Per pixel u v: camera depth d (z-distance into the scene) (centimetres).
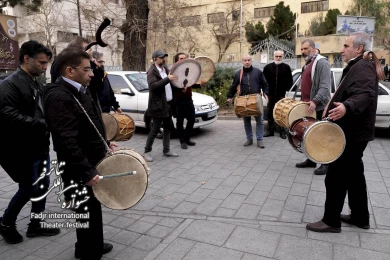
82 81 241
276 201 411
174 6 1656
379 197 416
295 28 3041
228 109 1156
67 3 2541
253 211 384
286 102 532
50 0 2333
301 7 3375
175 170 541
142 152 658
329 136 312
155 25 1593
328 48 2281
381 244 306
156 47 1967
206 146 698
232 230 339
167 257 293
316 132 311
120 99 837
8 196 449
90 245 267
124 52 1387
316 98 487
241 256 292
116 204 263
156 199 426
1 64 1507
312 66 515
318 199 414
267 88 672
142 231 344
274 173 516
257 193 438
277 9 3039
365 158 592
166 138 617
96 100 418
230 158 603
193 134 827
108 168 259
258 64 1540
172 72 566
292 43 2512
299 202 407
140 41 1340
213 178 499
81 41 324
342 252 294
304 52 528
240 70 671
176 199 425
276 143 709
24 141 299
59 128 226
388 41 2091
